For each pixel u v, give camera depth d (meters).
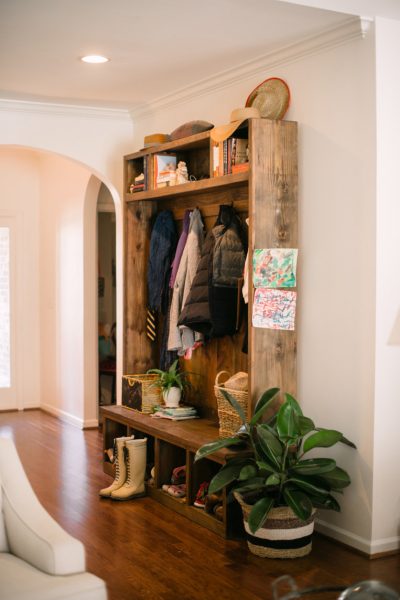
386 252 3.99
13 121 5.94
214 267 4.79
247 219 4.75
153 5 3.82
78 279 7.66
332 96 4.23
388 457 4.06
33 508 2.88
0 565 2.70
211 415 5.39
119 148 6.29
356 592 2.37
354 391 4.13
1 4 3.80
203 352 5.49
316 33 4.21
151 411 5.59
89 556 4.04
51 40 4.39
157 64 4.87
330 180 4.25
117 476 5.25
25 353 8.75
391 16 3.94
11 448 3.06
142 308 6.00
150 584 3.67
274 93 4.60
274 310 4.39
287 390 4.47
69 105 6.02
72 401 7.88
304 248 4.45
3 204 8.59
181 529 4.49
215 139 4.71
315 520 4.42
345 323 4.17
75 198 7.68
